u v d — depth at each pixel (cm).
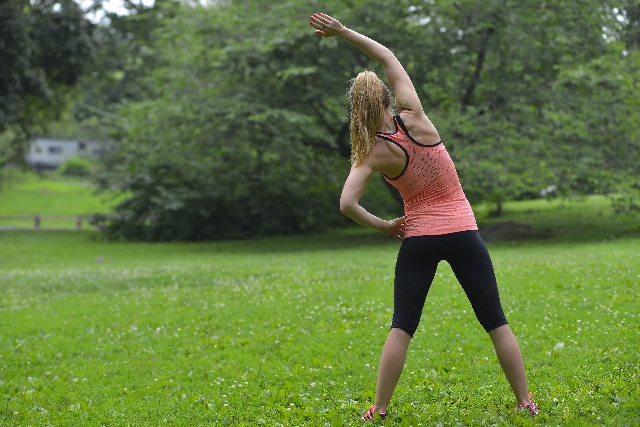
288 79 2208
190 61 2500
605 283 901
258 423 462
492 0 1975
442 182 425
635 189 1892
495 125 1916
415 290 427
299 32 2067
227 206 2847
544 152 1869
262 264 1627
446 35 2095
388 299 941
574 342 612
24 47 2706
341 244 2291
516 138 1916
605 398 447
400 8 2108
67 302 1127
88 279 1428
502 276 1043
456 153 1884
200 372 635
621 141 1839
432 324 755
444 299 889
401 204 2517
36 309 1062
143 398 562
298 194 2942
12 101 2758
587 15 1877
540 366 551
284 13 2208
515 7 1986
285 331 789
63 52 3216
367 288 1048
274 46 2112
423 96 2150
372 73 438
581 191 1911
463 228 421
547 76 2034
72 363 711
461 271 429
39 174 4006
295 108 2234
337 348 681
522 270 1088
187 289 1188
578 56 1902
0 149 4181
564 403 443
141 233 2888
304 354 667
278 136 2300
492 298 427
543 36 1997
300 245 2338
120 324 907
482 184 1917
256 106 2161
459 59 2088
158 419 493
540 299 844
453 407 457
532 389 484
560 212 2559
